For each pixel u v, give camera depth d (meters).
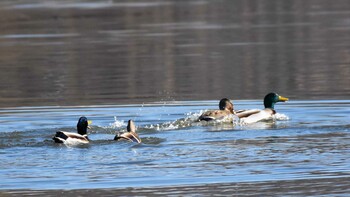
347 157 33.81
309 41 79.88
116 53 74.94
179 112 46.34
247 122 42.28
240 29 90.94
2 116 45.56
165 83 58.38
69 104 50.00
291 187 30.00
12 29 96.75
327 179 30.88
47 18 107.44
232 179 31.09
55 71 65.81
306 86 55.50
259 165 32.91
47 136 39.00
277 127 40.84
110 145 36.47
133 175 31.70
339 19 97.50
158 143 37.06
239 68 64.62
